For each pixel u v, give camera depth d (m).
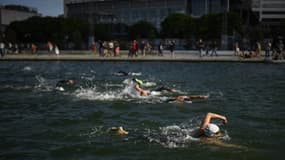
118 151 8.03
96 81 20.55
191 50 65.56
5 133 9.49
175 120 11.02
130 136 9.20
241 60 35.28
